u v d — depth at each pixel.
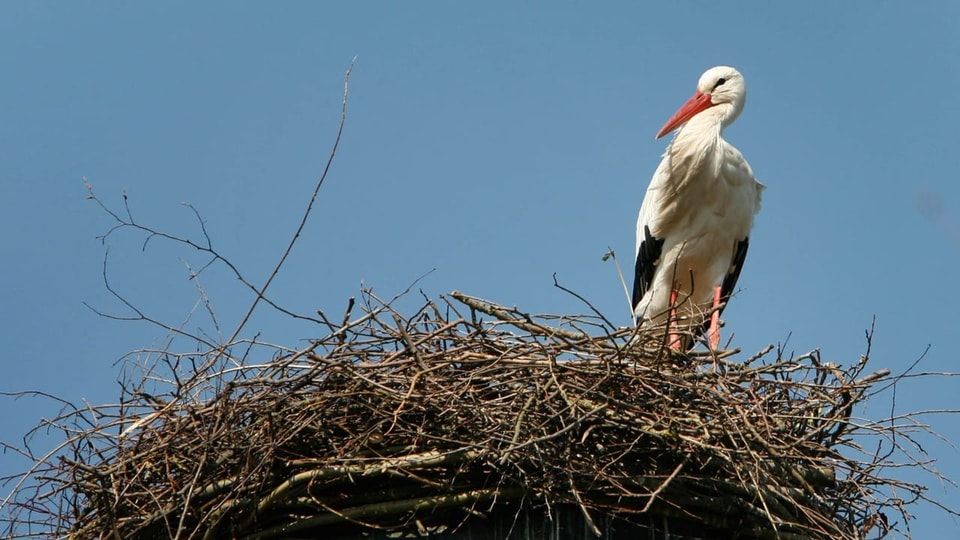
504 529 11.05
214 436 11.09
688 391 11.50
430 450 11.18
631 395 11.38
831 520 11.94
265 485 11.37
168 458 11.39
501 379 11.40
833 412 12.27
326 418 11.38
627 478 11.05
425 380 11.30
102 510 11.58
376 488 11.23
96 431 11.52
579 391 11.30
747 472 11.37
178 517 11.44
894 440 12.10
